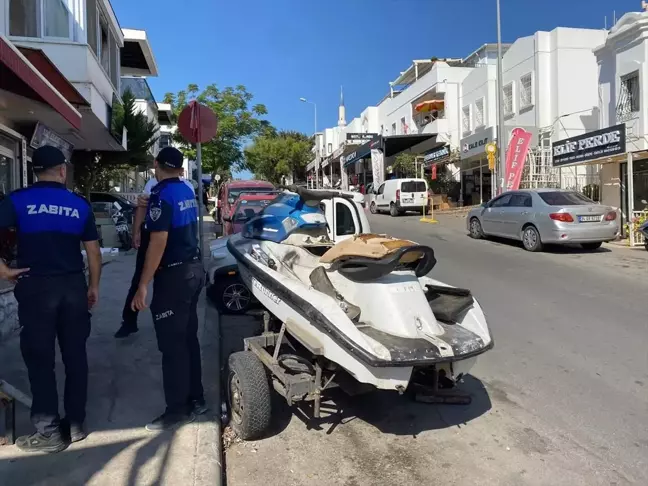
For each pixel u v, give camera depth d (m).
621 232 16.14
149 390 4.77
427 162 29.27
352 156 35.97
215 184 36.38
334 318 3.93
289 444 4.18
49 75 9.09
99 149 17.28
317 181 50.06
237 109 27.34
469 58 36.19
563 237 12.73
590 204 13.16
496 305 8.30
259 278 4.98
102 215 15.01
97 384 4.87
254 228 5.95
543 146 21.88
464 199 29.55
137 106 23.73
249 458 3.97
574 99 21.59
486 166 26.64
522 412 4.71
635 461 3.90
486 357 6.06
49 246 3.55
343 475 3.76
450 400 4.89
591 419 4.56
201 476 3.47
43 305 3.54
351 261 4.34
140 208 4.77
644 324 7.23
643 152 14.72
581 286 9.59
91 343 6.02
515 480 3.69
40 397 3.62
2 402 3.71
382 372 3.74
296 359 4.35
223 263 8.06
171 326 4.03
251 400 4.02
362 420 4.61
